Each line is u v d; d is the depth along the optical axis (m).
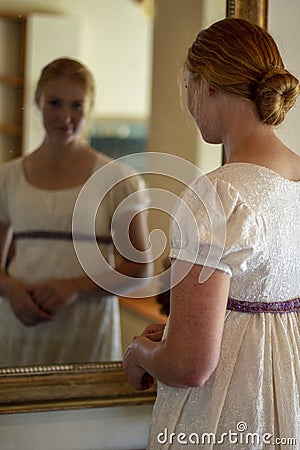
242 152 1.47
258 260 1.41
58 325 1.97
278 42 1.98
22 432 1.90
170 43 2.01
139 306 2.00
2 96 1.97
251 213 1.40
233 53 1.43
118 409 1.98
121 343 2.00
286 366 1.47
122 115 2.02
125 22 2.01
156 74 2.02
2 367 1.92
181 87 1.99
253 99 1.44
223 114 1.47
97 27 2.01
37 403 1.89
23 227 1.98
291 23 1.99
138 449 2.00
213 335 1.37
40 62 1.99
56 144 2.00
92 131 2.02
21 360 1.95
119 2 2.01
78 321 1.98
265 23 1.96
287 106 1.46
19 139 1.99
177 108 2.01
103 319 2.00
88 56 2.02
